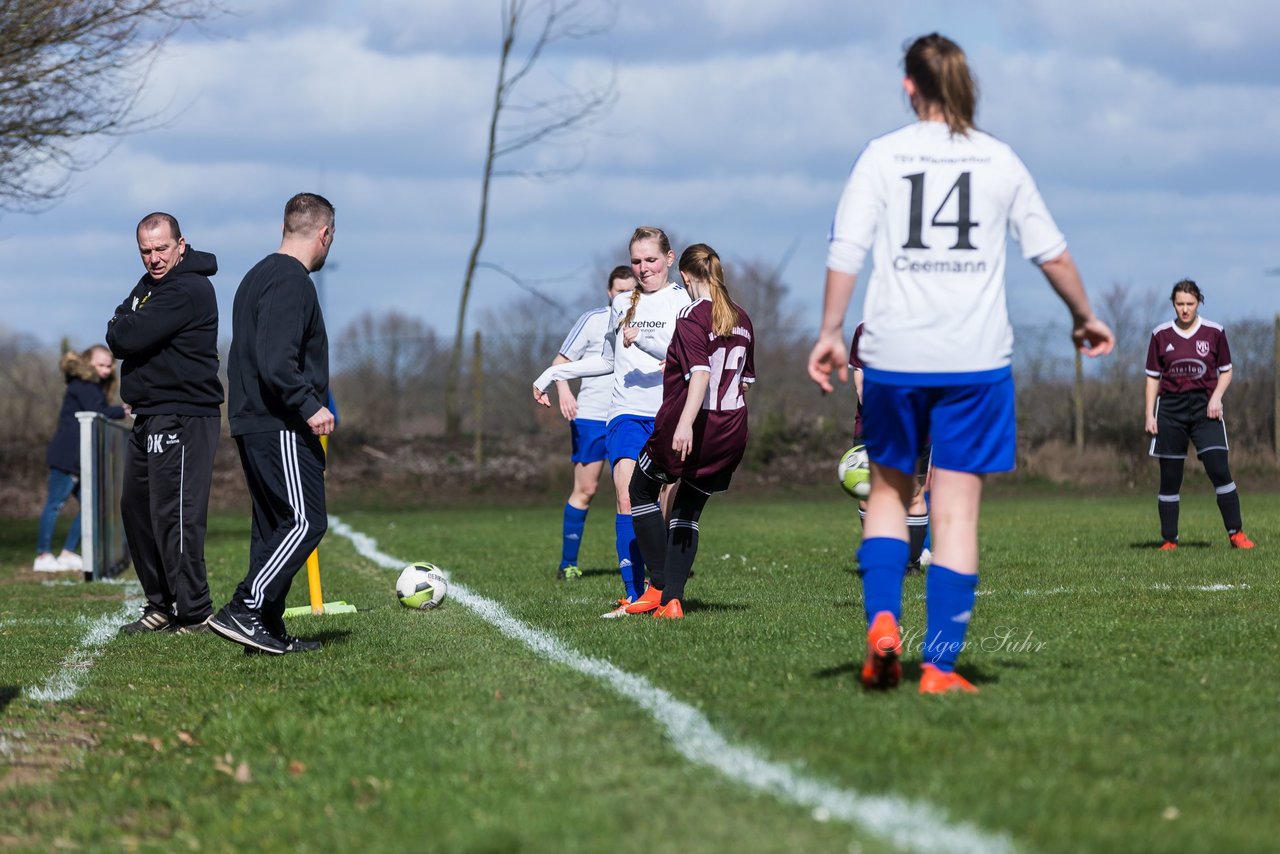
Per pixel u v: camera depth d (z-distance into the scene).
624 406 16.88
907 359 9.01
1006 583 17.67
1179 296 23.19
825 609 15.20
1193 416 23.36
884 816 6.47
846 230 9.05
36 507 48.84
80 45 29.75
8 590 22.08
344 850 6.57
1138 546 23.94
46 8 28.91
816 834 6.27
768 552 25.08
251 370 12.86
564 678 10.65
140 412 15.72
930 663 9.52
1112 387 51.34
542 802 7.05
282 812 7.30
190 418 15.64
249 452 12.91
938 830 6.25
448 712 9.51
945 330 8.95
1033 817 6.40
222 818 7.26
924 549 20.08
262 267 12.92
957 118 9.09
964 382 8.99
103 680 11.98
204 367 15.66
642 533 15.16
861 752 7.64
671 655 11.55
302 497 12.93
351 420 55.59
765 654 11.45
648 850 6.15
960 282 8.98
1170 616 13.80
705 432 14.38
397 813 7.07
